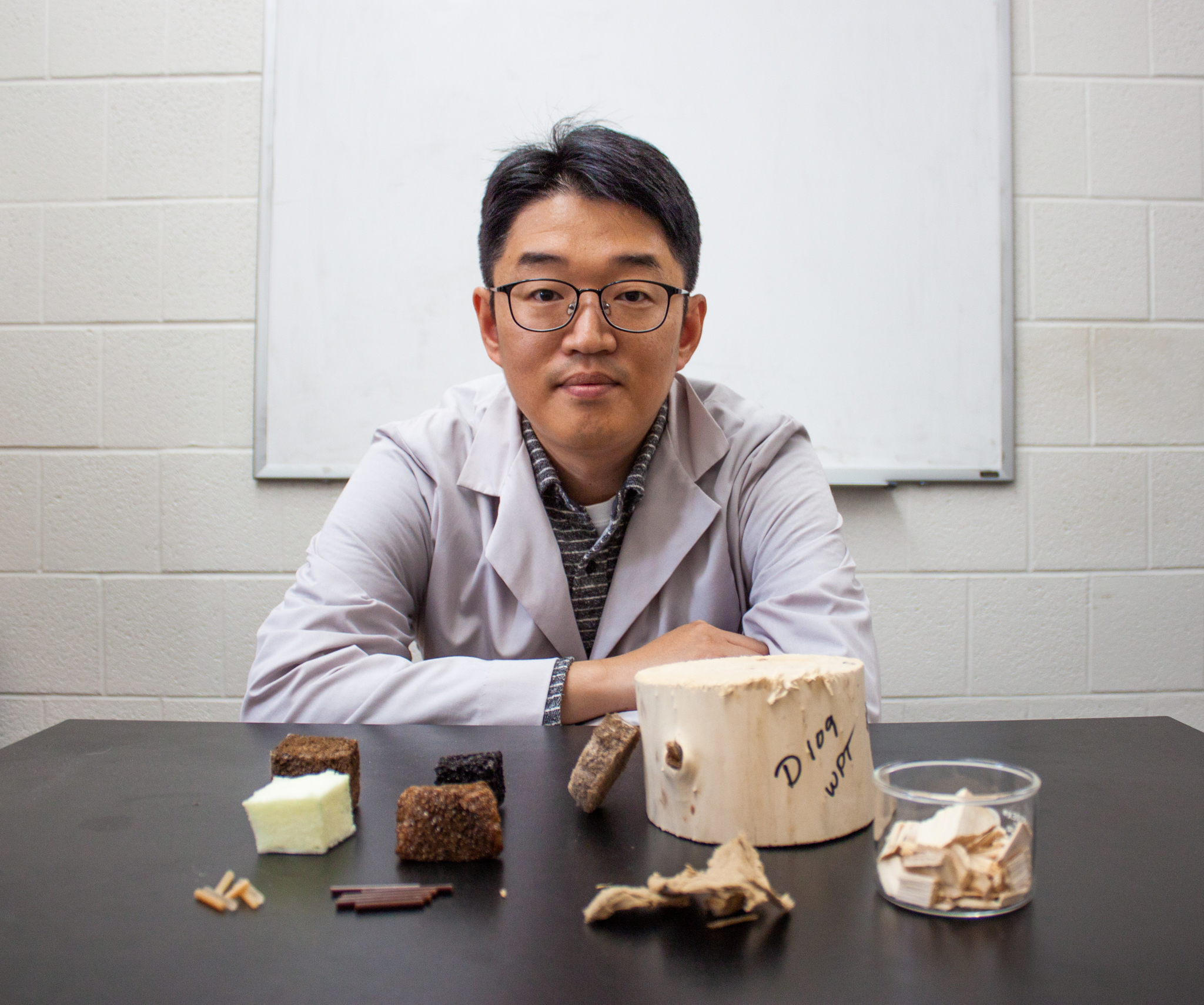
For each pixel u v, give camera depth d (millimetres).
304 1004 357
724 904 430
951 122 1803
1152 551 1848
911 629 1828
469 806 500
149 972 382
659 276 961
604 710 879
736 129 1800
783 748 519
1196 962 382
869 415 1814
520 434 1146
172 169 1821
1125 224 1836
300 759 571
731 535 1164
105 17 1821
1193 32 1837
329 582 1048
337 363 1806
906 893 436
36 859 504
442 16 1798
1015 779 485
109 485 1837
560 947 403
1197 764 663
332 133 1799
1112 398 1840
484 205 1024
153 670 1837
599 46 1798
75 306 1834
